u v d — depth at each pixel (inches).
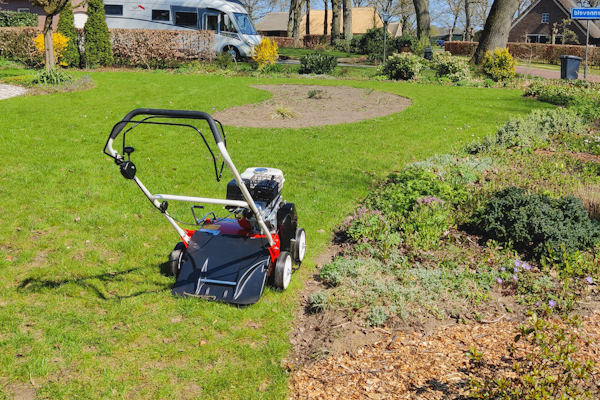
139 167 393.4
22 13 1258.0
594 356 171.2
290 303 219.3
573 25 2127.2
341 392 164.4
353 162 426.9
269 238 211.6
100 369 177.2
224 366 180.9
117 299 218.5
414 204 299.6
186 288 219.3
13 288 225.0
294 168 406.9
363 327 200.5
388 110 677.9
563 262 238.2
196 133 510.9
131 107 621.0
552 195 310.3
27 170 369.4
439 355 179.6
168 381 172.7
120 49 1097.4
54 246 264.1
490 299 217.8
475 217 284.5
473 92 861.8
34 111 571.2
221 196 342.0
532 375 149.8
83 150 426.9
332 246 280.2
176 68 1090.7
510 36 2301.9
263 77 1020.5
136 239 274.5
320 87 885.2
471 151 458.0
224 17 1155.3
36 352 184.2
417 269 239.9
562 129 516.4
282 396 165.3
